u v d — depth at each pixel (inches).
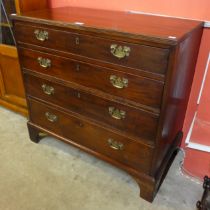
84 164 61.6
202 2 50.0
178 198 52.9
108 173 59.1
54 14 53.2
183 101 54.5
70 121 57.0
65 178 57.5
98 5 62.3
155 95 40.9
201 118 51.3
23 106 76.1
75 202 51.9
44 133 67.9
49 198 52.7
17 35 53.6
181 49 39.1
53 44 48.8
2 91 78.1
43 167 60.4
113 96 46.2
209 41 52.7
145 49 38.2
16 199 52.4
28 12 55.0
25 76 58.8
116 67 42.7
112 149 52.8
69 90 52.4
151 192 50.6
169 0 53.1
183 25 45.9
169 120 47.0
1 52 69.2
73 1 65.7
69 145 66.5
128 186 55.9
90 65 45.9
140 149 48.1
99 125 51.9
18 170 59.4
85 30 42.5
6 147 66.6
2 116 79.6
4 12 65.3
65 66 49.8
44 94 57.8
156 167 49.6
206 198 46.9
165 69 37.9
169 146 55.9
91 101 50.1
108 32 40.1
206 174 56.3
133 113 45.3
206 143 53.5
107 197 53.1
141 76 40.8
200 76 56.9
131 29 40.9
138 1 56.6
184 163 58.3
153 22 47.8
